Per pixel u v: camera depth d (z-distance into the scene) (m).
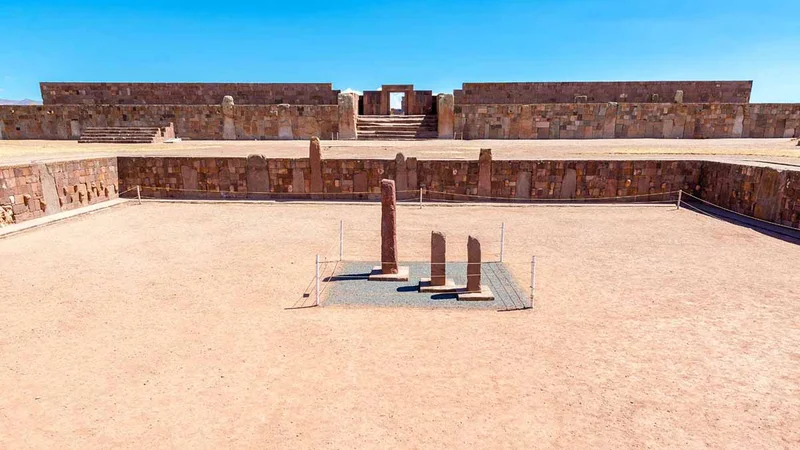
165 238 13.70
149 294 9.34
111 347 7.18
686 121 35.34
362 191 19.95
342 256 11.81
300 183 20.12
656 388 6.07
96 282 10.02
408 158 19.48
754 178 15.93
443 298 9.12
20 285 9.84
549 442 5.08
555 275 10.42
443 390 6.04
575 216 16.70
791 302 8.80
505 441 5.10
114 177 20.47
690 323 7.96
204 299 9.08
